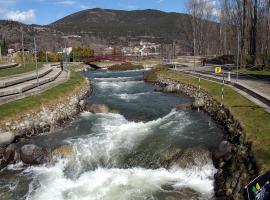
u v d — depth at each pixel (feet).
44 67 219.20
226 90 106.93
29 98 98.99
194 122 85.56
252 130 60.49
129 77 223.10
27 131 80.33
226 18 295.28
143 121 90.33
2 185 58.49
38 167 65.05
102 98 129.18
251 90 95.35
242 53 180.14
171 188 55.57
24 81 130.52
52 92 113.60
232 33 246.27
